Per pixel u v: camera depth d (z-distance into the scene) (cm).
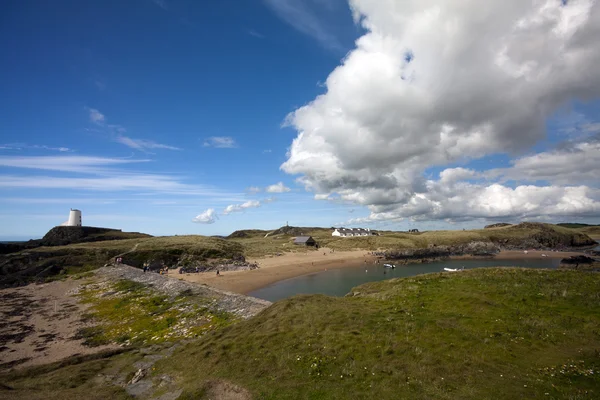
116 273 6097
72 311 4075
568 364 1354
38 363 2522
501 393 1173
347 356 1606
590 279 2656
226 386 1502
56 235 12825
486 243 16400
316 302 2602
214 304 3431
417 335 1739
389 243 17012
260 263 10769
